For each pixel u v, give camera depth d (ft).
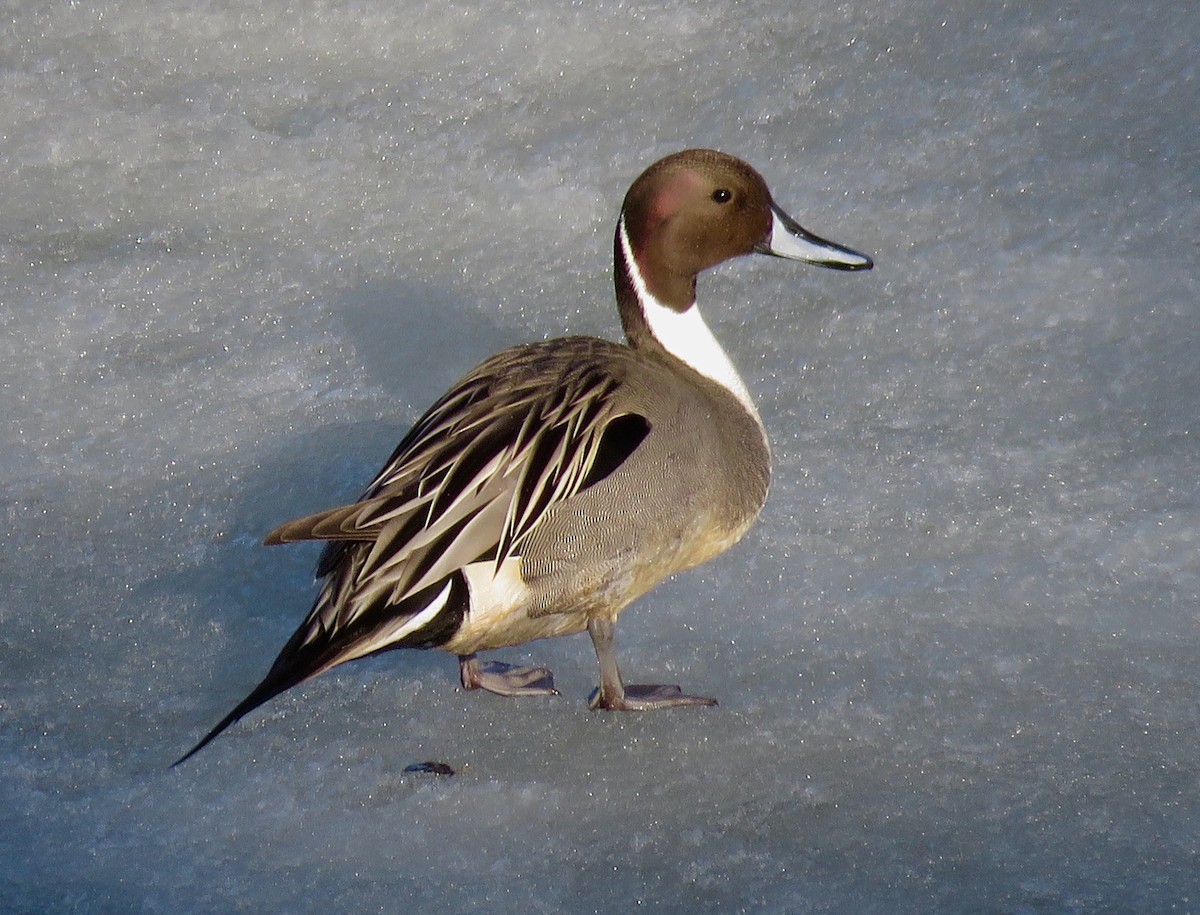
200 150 44.29
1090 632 28.63
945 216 39.58
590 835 25.70
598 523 26.30
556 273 39.17
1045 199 39.65
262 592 30.99
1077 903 23.76
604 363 27.86
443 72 46.55
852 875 24.56
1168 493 31.48
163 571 31.55
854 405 34.50
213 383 36.47
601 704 27.94
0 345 37.76
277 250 40.68
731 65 45.60
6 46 48.26
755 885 24.53
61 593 31.04
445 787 26.73
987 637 28.76
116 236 41.39
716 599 30.30
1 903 24.81
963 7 46.47
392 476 25.84
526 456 25.91
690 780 26.58
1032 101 42.80
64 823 26.27
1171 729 26.58
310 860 25.48
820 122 43.19
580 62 46.34
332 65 47.21
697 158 29.22
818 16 46.83
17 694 28.76
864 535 31.27
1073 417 33.55
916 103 43.37
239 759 27.45
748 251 29.71
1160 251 37.65
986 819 25.29
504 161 43.11
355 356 37.09
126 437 34.99
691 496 27.30
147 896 24.91
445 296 38.65
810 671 28.50
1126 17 45.19
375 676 29.40
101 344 37.78
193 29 48.52
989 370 35.06
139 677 29.14
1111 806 25.30
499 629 26.55
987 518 31.35
